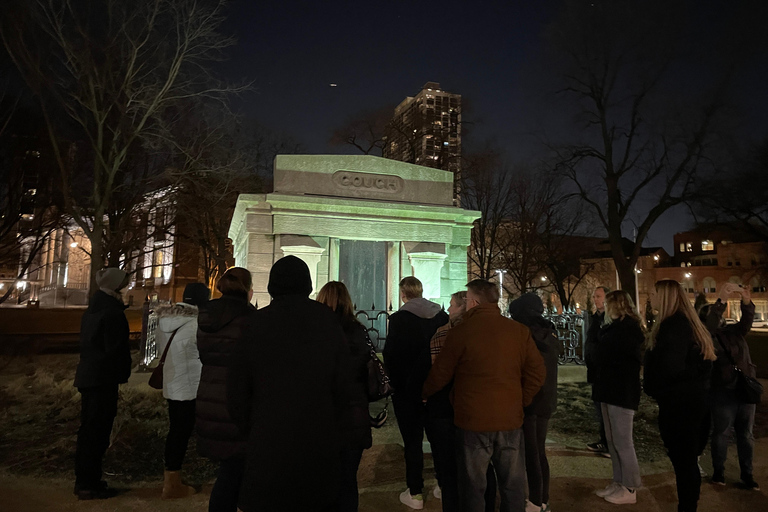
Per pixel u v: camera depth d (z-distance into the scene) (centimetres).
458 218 1059
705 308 511
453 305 450
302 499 240
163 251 3553
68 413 728
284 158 967
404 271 998
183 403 432
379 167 1018
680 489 396
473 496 336
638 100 2297
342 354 269
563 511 427
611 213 2391
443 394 384
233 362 263
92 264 1598
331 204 956
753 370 488
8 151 1691
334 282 358
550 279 3719
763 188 2333
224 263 2441
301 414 246
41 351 1505
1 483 470
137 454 555
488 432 335
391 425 693
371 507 428
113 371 432
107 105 1617
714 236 6281
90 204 1880
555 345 432
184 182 1980
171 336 436
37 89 1472
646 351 422
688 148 2230
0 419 709
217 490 324
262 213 939
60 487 461
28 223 1967
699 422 396
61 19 1405
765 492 477
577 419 724
